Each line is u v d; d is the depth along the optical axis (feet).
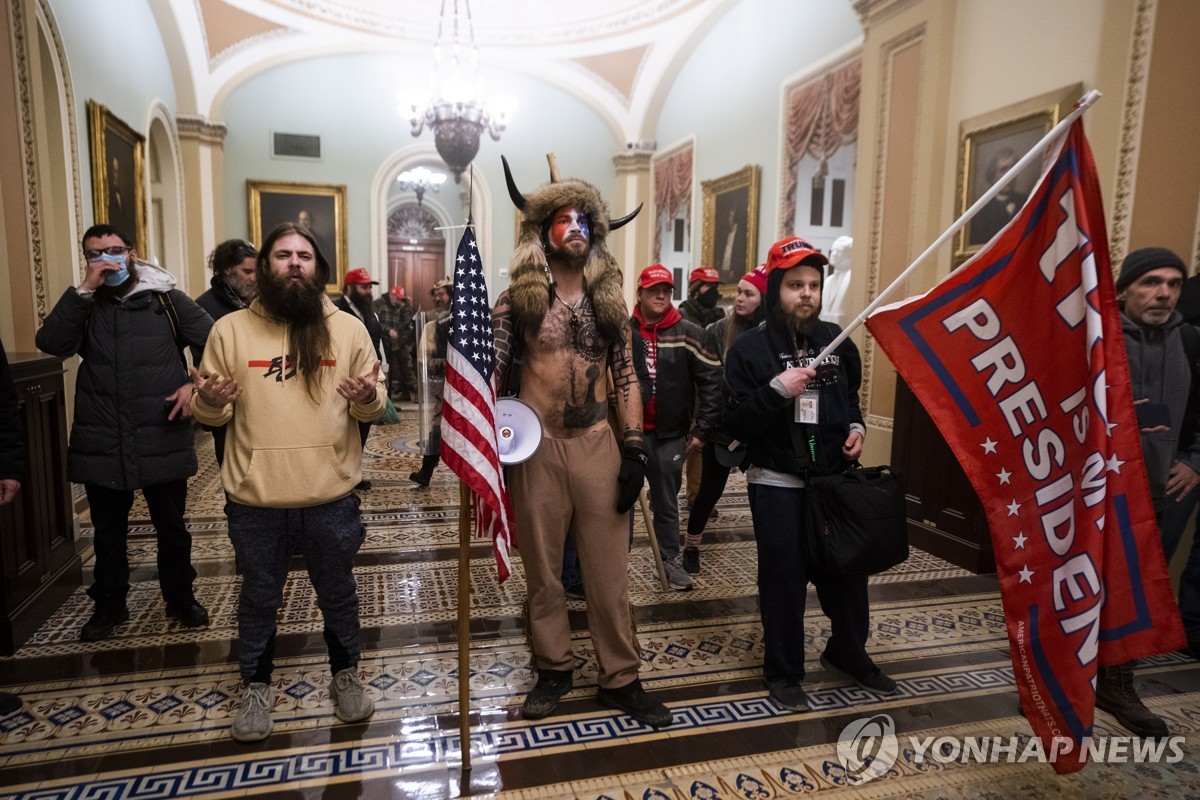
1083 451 6.24
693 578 12.08
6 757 6.79
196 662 8.67
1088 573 6.12
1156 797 6.64
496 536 6.52
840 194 23.49
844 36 20.92
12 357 10.25
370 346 7.57
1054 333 6.47
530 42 33.78
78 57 17.62
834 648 8.61
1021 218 6.65
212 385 6.47
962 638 9.90
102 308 8.71
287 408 6.90
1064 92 13.15
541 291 7.27
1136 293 8.52
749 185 25.82
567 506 7.55
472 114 25.63
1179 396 8.63
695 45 29.99
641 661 9.09
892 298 17.21
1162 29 11.33
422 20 32.96
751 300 11.90
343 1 31.12
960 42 15.57
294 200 32.94
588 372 7.45
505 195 35.78
